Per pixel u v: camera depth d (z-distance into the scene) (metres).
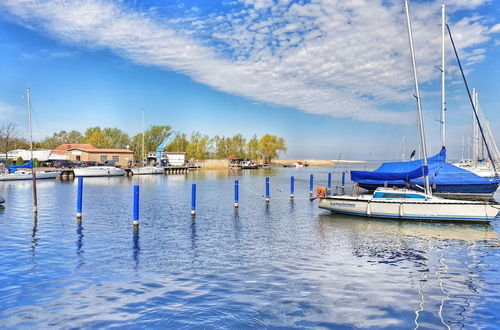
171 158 100.12
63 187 44.84
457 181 29.91
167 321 8.50
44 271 12.21
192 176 74.69
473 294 10.28
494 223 21.47
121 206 28.41
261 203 31.19
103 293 10.24
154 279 11.46
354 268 12.66
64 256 14.08
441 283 11.18
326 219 23.00
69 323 8.41
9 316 8.77
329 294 10.21
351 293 10.30
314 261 13.52
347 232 18.98
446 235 18.19
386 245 16.12
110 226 20.27
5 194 36.41
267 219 23.02
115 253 14.60
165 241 16.80
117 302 9.60
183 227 20.23
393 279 11.52
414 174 23.27
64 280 11.34
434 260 13.73
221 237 17.77
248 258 13.94
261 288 10.66
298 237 17.81
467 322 8.55
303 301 9.70
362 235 18.23
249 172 96.12
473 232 18.88
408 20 22.00
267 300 9.77
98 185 48.88
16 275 11.77
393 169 32.19
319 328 8.23
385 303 9.61
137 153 119.00
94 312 8.98
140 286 10.82
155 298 9.87
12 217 22.92
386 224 21.12
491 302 9.71
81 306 9.34
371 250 15.23
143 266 12.86
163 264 13.11
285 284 11.02
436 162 30.25
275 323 8.45
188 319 8.60
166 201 32.06
